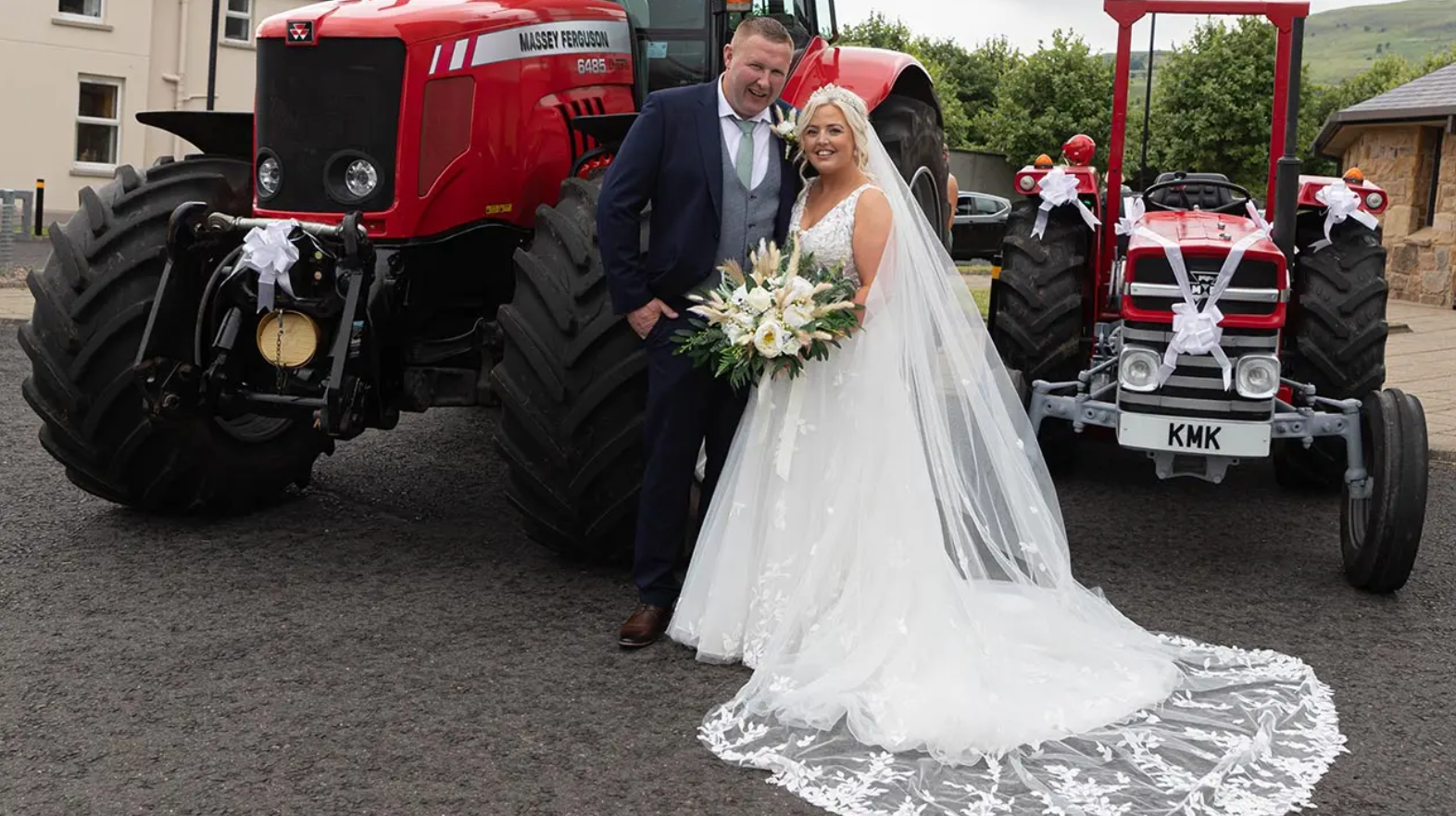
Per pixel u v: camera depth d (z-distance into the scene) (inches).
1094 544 200.1
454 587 167.0
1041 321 223.8
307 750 119.8
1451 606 172.2
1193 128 932.0
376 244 170.6
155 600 158.2
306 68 170.1
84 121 816.3
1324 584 181.5
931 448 147.3
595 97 193.5
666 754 122.3
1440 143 638.5
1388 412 173.2
